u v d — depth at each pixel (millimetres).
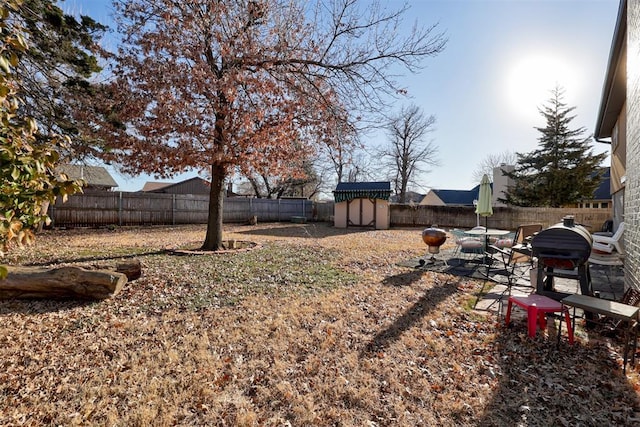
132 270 5176
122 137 7188
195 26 6922
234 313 4062
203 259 7086
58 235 11242
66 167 12625
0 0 1823
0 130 1611
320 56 7887
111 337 3352
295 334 3475
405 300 4664
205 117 7039
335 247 9664
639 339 3213
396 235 14008
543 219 15945
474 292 5078
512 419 2191
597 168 17547
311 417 2203
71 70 9695
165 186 40875
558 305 3354
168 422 2121
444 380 2660
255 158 7621
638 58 4145
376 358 3002
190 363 2859
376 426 2137
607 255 5824
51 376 2637
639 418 2189
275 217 21734
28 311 3965
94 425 2082
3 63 1540
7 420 2115
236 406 2314
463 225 18219
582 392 2471
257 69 7504
